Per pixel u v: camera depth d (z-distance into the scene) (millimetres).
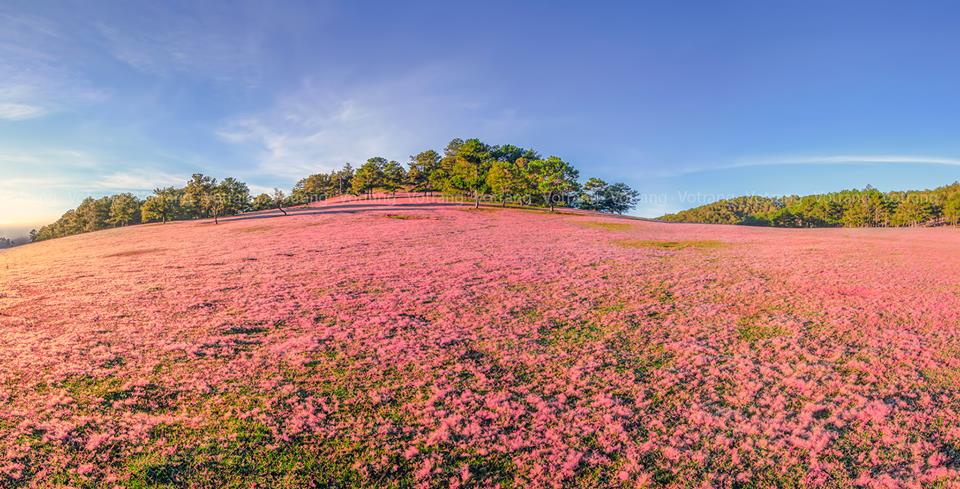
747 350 15453
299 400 12000
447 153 150000
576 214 91125
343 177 166000
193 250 43438
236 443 9977
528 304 21422
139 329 17750
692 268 30500
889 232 62094
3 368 13945
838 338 16375
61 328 18016
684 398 12125
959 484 8461
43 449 9727
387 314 19750
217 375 13461
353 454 9656
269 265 32688
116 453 9625
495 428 10648
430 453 9695
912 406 11445
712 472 8984
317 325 18219
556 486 8641
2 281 29750
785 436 10219
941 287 23734
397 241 46344
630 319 19062
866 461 9281
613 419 11094
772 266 30859
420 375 13570
